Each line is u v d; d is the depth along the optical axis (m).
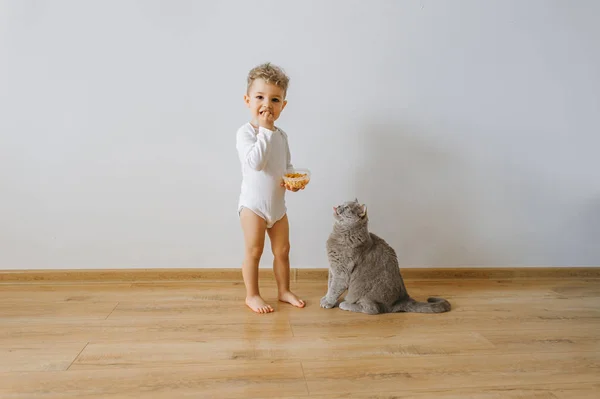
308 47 2.07
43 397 1.17
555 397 1.21
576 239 2.33
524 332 1.62
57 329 1.58
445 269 2.27
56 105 2.00
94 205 2.08
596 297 2.03
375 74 2.12
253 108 1.78
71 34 1.97
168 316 1.72
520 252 2.31
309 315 1.76
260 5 2.03
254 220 1.81
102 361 1.36
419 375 1.31
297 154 2.13
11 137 2.00
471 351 1.46
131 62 2.01
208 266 2.16
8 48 1.95
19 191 2.04
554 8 2.17
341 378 1.28
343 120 2.13
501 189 2.26
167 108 2.05
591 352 1.47
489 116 2.21
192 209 2.12
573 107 2.24
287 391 1.21
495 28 2.15
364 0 2.07
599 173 2.30
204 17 2.01
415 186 2.21
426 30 2.12
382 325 1.67
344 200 2.18
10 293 1.95
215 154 2.10
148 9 1.99
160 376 1.28
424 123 2.17
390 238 2.24
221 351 1.44
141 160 2.07
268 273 2.18
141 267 2.13
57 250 2.09
